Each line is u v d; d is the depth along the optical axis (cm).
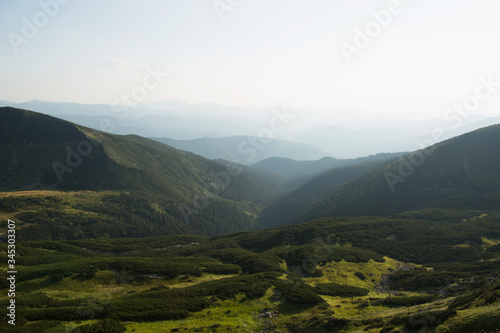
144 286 9112
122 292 8675
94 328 5884
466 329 3956
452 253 11219
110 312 6712
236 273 10444
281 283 8288
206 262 11681
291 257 11475
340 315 6206
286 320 6469
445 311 4716
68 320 6419
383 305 6706
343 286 8438
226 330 6028
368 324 5434
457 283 7769
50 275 9169
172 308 6950
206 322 6425
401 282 8825
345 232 14562
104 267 9894
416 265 10812
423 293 7662
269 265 10269
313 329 5803
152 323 6425
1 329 5688
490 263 9075
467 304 4784
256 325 6316
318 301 7025
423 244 12462
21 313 6469
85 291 8525
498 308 3988
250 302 7331
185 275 9888
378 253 12119
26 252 12075
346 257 11088
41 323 6059
